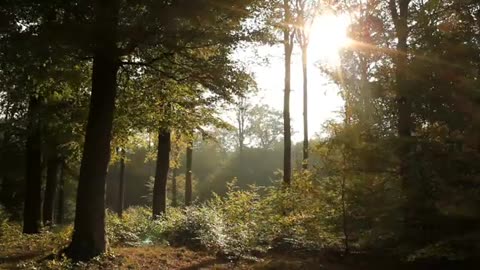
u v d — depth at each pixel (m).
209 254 11.65
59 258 10.36
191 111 16.38
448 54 9.37
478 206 8.39
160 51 11.16
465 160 8.78
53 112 16.66
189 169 30.47
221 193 61.59
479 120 9.00
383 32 11.53
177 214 15.12
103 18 9.19
